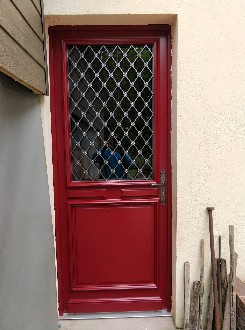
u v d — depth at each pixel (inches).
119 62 91.9
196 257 91.2
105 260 97.7
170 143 93.9
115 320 96.7
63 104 91.8
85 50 91.0
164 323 95.3
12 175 61.2
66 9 80.4
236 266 90.7
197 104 86.3
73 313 98.4
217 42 84.1
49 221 79.3
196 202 89.7
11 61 54.4
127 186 95.4
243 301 82.7
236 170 89.2
